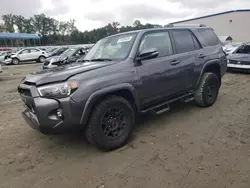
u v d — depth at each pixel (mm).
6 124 4484
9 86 9258
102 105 2957
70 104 2695
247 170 2564
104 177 2580
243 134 3496
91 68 3041
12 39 45094
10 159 3104
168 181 2441
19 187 2494
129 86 3205
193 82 4375
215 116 4332
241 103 5152
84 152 3205
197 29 4746
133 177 2547
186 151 3055
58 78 2770
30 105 2918
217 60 4828
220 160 2791
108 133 3109
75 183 2500
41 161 3021
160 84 3686
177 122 4117
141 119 4355
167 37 4000
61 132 2820
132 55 3381
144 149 3176
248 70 9500
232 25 35281
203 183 2375
